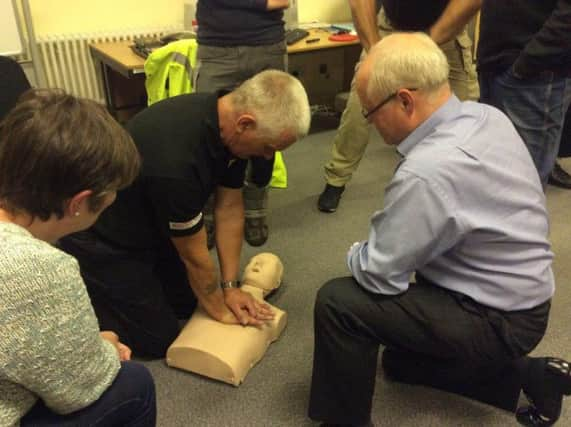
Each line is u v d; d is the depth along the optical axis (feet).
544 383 4.80
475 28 10.74
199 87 8.54
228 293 6.02
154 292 5.69
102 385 3.31
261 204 7.88
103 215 5.28
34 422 3.30
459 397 5.47
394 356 5.46
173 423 5.19
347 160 8.72
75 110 3.06
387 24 8.25
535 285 4.28
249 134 4.92
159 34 12.45
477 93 8.87
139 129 5.01
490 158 4.09
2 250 2.75
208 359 5.57
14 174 2.94
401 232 4.09
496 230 4.07
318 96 14.24
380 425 5.17
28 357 2.80
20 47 10.06
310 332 6.37
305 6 13.43
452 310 4.33
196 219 5.15
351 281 4.59
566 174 9.79
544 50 5.94
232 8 8.13
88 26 11.85
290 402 5.44
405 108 4.22
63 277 2.88
